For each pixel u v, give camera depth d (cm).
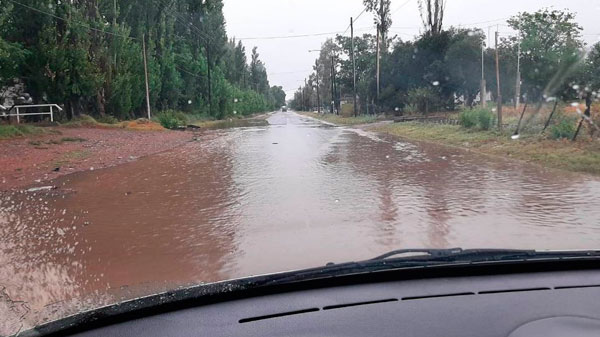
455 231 601
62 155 1558
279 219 682
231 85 7044
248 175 1120
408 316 223
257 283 253
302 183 985
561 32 3119
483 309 229
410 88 4162
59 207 797
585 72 1589
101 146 1911
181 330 218
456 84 3834
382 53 4581
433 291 254
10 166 1293
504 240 555
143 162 1430
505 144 1537
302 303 243
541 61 2812
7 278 465
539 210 706
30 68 2641
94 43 3003
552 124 1586
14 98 2705
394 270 268
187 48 5022
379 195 848
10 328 342
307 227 633
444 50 3884
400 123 3112
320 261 490
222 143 2150
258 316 229
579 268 285
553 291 252
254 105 9225
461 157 1407
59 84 2717
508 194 833
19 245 582
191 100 4984
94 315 227
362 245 547
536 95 2753
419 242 554
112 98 3177
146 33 3931
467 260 275
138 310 233
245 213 725
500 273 279
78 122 2773
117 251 550
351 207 752
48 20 2650
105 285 438
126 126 2972
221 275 457
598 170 1029
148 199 856
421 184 955
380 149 1723
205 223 671
